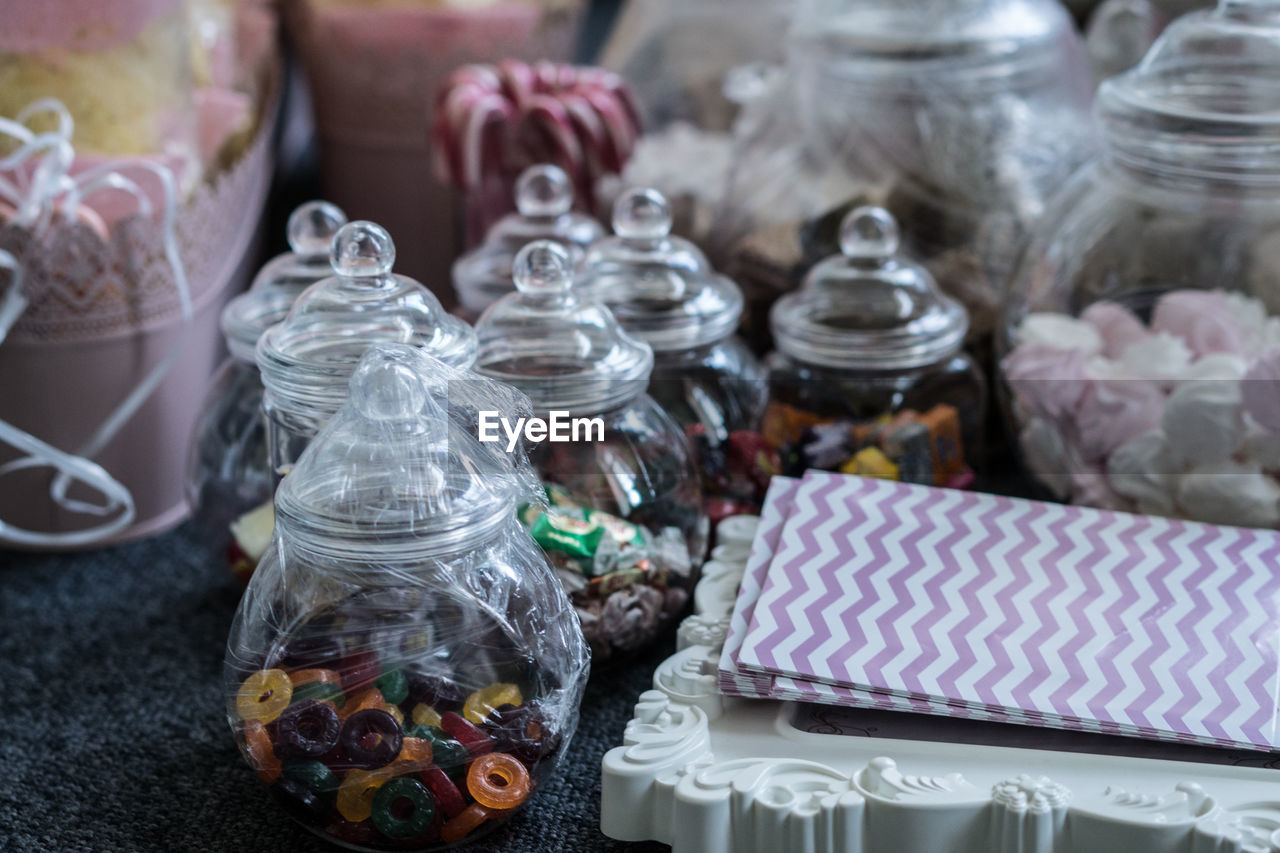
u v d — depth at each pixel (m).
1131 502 0.73
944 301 0.76
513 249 0.78
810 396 0.75
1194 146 0.71
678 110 1.00
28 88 0.75
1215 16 0.73
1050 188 0.84
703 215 0.90
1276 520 0.71
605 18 1.41
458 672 0.58
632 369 0.66
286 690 0.58
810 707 0.64
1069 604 0.65
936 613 0.65
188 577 0.79
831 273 0.75
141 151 0.78
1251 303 0.72
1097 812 0.57
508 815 0.61
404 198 1.01
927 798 0.57
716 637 0.65
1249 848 0.56
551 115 0.84
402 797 0.58
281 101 1.11
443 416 0.58
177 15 0.79
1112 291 0.74
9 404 0.78
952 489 0.73
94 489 0.80
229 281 0.85
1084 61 0.90
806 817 0.57
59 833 0.62
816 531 0.68
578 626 0.62
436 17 0.96
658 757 0.59
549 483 0.66
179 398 0.81
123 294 0.77
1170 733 0.60
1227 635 0.64
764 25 0.98
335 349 0.63
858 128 0.84
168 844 0.62
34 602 0.77
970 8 0.84
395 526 0.56
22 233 0.74
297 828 0.63
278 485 0.63
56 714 0.69
